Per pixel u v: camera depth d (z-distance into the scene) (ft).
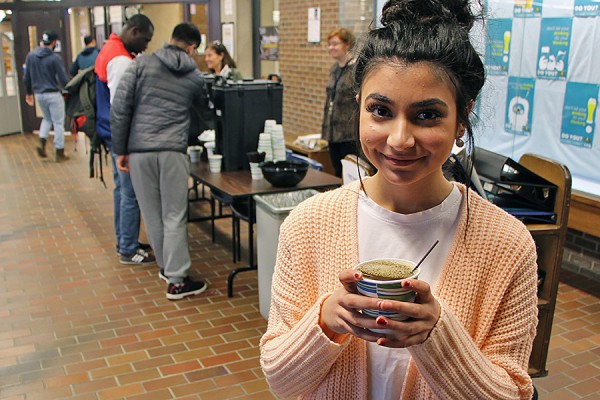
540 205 8.14
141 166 12.59
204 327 11.96
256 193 12.17
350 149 16.84
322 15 22.20
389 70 2.89
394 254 3.34
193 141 16.26
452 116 2.94
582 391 9.71
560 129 13.92
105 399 9.53
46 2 33.71
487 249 3.22
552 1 13.57
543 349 8.61
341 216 3.45
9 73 35.01
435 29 2.93
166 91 12.31
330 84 17.24
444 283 3.23
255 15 29.99
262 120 14.46
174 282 13.23
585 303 12.91
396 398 3.34
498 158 7.80
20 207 20.31
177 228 13.04
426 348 2.81
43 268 14.96
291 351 3.16
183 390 9.82
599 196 12.73
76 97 15.35
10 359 10.70
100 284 14.02
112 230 17.94
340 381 3.37
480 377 2.95
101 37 35.58
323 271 3.42
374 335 2.79
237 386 9.95
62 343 11.30
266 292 11.89
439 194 3.34
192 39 12.59
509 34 14.71
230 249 16.42
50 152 30.35
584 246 14.33
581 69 13.16
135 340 11.43
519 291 3.18
